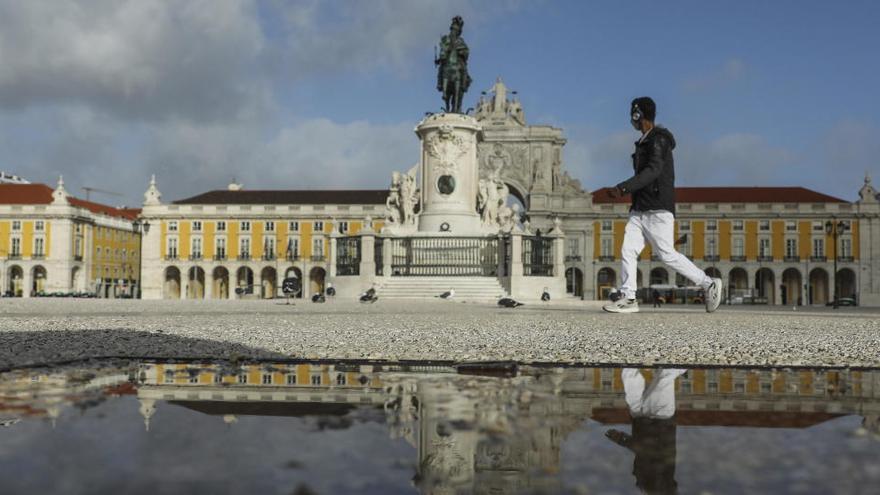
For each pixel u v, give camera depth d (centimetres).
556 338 439
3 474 90
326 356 324
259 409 152
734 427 130
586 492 84
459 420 137
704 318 752
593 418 141
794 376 246
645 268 3897
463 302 1204
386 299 1270
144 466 95
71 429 124
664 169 684
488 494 82
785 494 82
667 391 195
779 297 3903
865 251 3856
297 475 91
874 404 170
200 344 379
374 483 87
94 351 336
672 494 82
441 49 1386
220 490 83
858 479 89
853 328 604
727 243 3950
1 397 173
